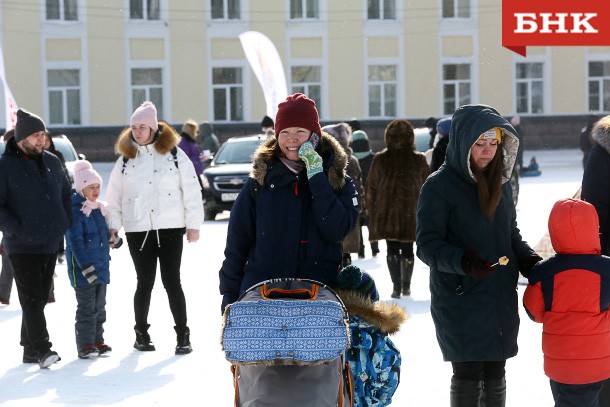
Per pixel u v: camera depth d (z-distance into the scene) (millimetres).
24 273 11086
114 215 11922
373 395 6926
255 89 57094
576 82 61531
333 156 6859
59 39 54062
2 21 53031
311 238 6801
